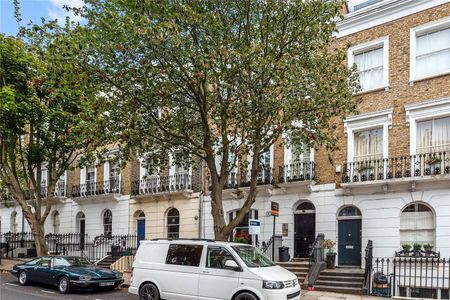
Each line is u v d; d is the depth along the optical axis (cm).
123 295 1372
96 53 1258
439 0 1591
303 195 1817
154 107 1359
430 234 1521
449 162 1488
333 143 1331
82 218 2756
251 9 1297
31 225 1902
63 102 1688
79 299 1286
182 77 1264
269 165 1927
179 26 1211
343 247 1702
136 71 1252
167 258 1163
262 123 1296
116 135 1294
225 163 1370
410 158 1566
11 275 1872
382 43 1717
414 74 1622
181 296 1106
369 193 1648
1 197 2952
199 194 2148
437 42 1600
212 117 1383
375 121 1683
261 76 1221
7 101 1617
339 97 1257
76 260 1557
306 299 1284
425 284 1409
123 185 2500
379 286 1391
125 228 2442
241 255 1080
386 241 1584
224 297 1045
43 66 1553
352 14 1784
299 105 1228
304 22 1254
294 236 1830
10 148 1905
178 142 1395
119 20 1176
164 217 2292
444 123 1548
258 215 1939
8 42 1678
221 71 1230
